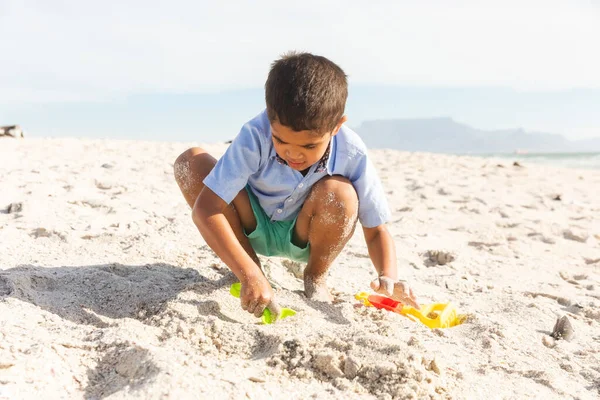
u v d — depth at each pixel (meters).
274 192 2.31
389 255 2.37
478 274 3.31
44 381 1.54
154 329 1.92
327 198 2.22
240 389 1.52
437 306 2.51
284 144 1.96
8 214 3.64
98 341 1.78
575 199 6.96
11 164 6.12
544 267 3.58
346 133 2.28
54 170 5.78
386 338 1.84
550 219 5.32
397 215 4.94
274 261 2.86
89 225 3.42
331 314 2.21
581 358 2.14
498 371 1.93
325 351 1.76
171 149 10.08
